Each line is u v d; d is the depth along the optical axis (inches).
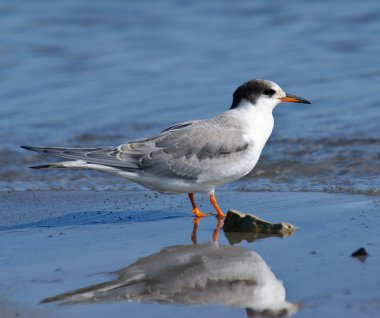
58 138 678.5
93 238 433.7
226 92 768.3
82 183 579.5
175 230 444.5
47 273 372.5
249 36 942.4
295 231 426.9
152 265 378.9
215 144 467.5
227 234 431.2
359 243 394.9
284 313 311.4
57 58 898.7
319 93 755.4
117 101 765.3
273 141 639.1
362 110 704.4
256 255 388.5
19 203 525.0
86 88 805.9
